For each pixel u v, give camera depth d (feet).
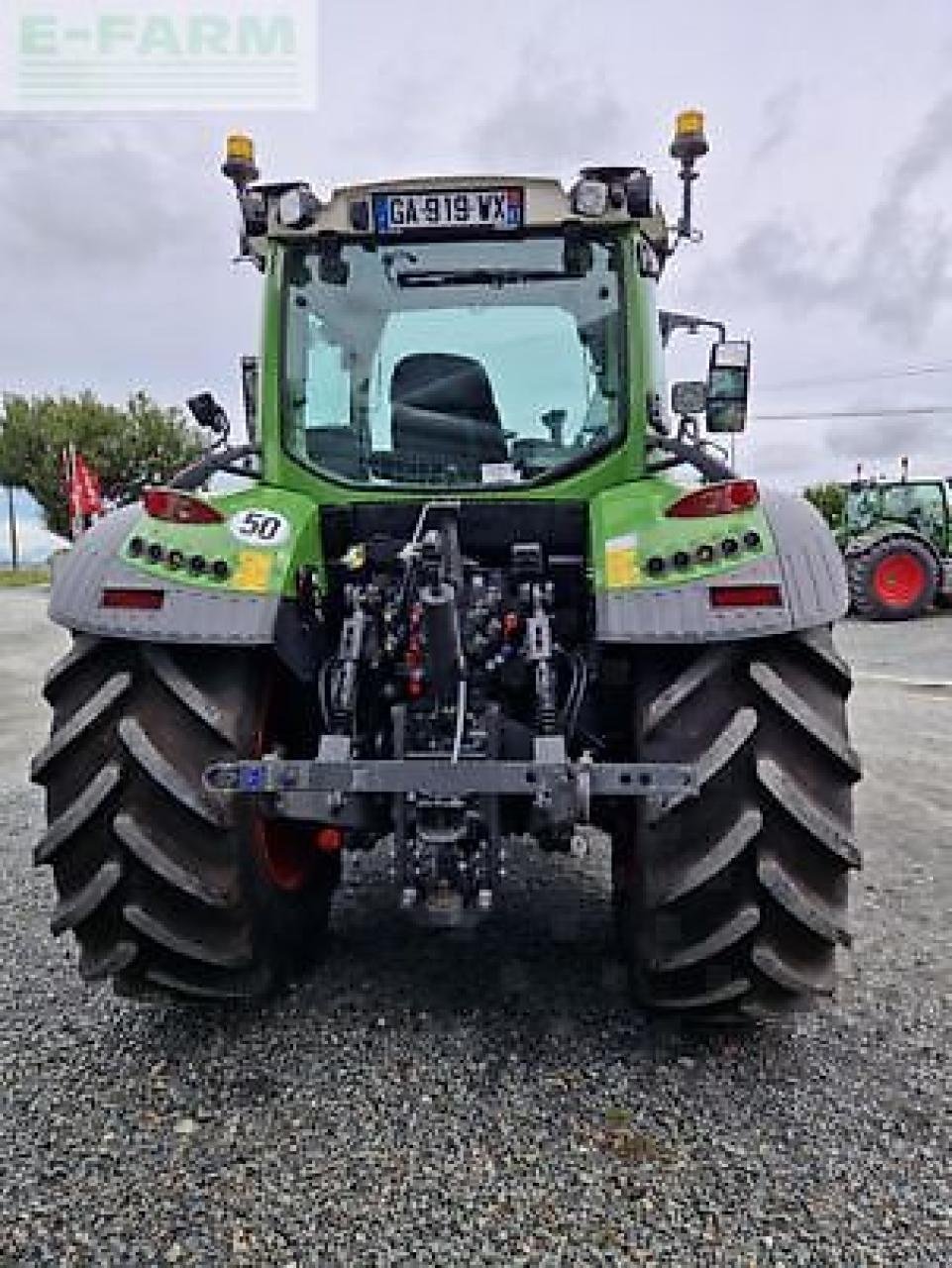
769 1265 5.97
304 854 9.51
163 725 8.05
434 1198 6.55
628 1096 7.63
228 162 11.42
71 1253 6.10
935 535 50.55
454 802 7.98
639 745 7.97
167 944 7.96
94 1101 7.59
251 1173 6.79
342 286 10.12
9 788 17.57
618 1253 6.07
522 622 9.16
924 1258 6.02
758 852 7.59
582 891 11.71
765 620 7.66
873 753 19.51
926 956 10.12
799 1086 7.76
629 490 9.22
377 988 9.34
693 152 11.61
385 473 10.19
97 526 9.04
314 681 9.06
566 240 9.91
